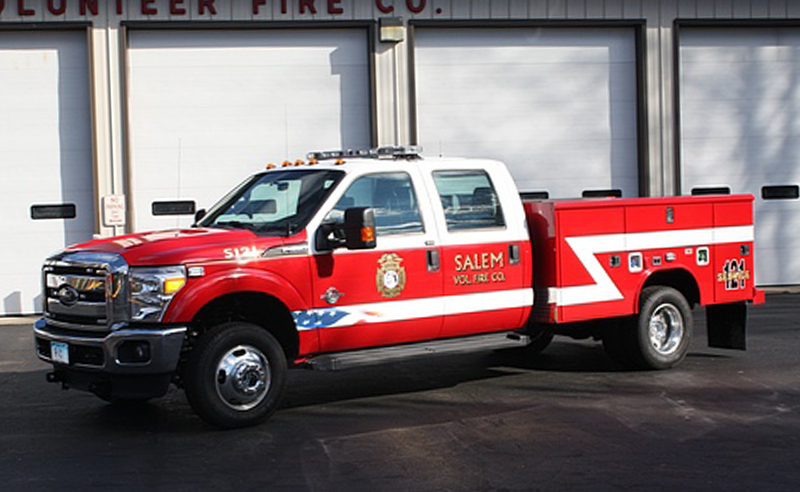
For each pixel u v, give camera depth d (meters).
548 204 8.92
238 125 15.88
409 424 7.59
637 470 6.22
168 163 15.72
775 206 17.34
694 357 10.45
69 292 7.52
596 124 16.84
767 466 6.27
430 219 8.38
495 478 6.09
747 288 10.12
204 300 7.23
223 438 7.22
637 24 16.72
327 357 7.94
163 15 15.47
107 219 15.27
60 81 15.45
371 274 8.03
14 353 11.70
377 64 16.02
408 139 16.12
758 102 17.28
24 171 15.40
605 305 9.18
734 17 16.97
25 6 15.16
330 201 7.97
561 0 16.50
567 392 8.72
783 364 9.93
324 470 6.33
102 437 7.34
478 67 16.45
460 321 8.51
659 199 9.51
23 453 6.86
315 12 15.83
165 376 7.19
